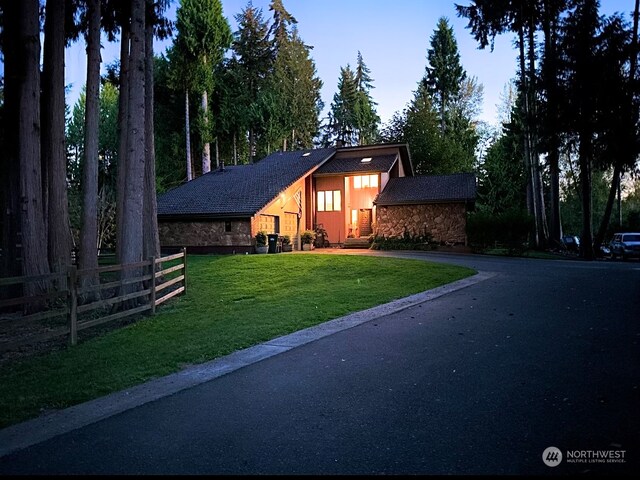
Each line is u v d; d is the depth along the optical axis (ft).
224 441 12.67
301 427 13.37
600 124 77.30
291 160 104.37
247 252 79.56
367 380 17.31
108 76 73.97
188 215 82.43
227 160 157.79
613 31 77.00
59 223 42.42
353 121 200.13
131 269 36.37
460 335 23.57
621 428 12.42
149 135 48.29
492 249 84.02
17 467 11.69
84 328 30.09
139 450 12.37
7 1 38.75
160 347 24.49
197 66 123.95
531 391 15.37
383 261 56.90
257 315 31.78
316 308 33.30
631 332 22.66
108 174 122.31
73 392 17.69
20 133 37.81
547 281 42.42
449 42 168.14
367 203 98.43
